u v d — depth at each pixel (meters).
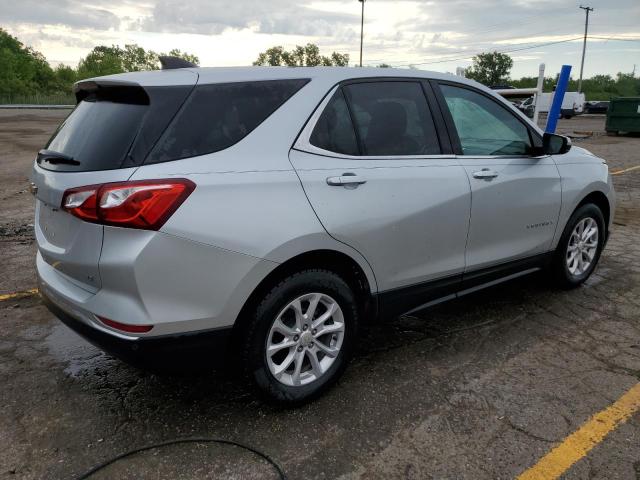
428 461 2.49
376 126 3.12
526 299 4.41
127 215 2.29
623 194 8.91
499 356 3.47
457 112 3.57
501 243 3.75
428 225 3.22
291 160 2.72
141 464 2.47
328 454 2.54
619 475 2.38
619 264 5.30
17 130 21.58
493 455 2.53
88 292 2.53
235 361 2.74
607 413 2.84
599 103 45.19
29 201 8.38
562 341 3.67
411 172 3.15
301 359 2.85
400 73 3.35
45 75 68.56
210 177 2.46
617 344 3.62
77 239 2.47
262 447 2.59
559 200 4.10
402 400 2.98
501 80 83.12
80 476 2.39
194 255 2.40
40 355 3.49
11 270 5.08
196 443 2.62
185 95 2.56
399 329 3.88
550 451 2.55
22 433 2.69
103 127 2.58
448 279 3.47
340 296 2.91
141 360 2.42
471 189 3.44
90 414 2.85
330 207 2.78
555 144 3.92
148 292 2.35
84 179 2.41
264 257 2.56
